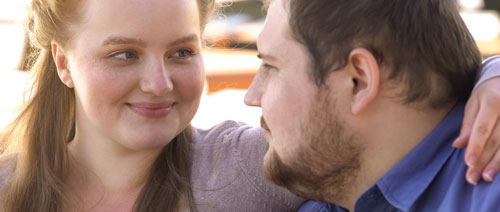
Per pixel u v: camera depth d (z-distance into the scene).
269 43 1.13
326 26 1.05
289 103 1.12
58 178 1.45
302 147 1.12
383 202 1.11
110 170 1.42
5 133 1.58
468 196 1.01
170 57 1.30
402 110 1.06
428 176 1.07
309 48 1.08
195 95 1.35
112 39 1.23
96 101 1.29
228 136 1.47
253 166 1.39
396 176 1.08
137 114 1.30
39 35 1.44
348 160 1.11
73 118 1.52
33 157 1.48
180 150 1.44
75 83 1.35
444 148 1.08
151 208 1.39
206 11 1.42
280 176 1.18
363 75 1.05
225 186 1.39
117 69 1.26
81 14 1.27
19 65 2.74
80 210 1.43
